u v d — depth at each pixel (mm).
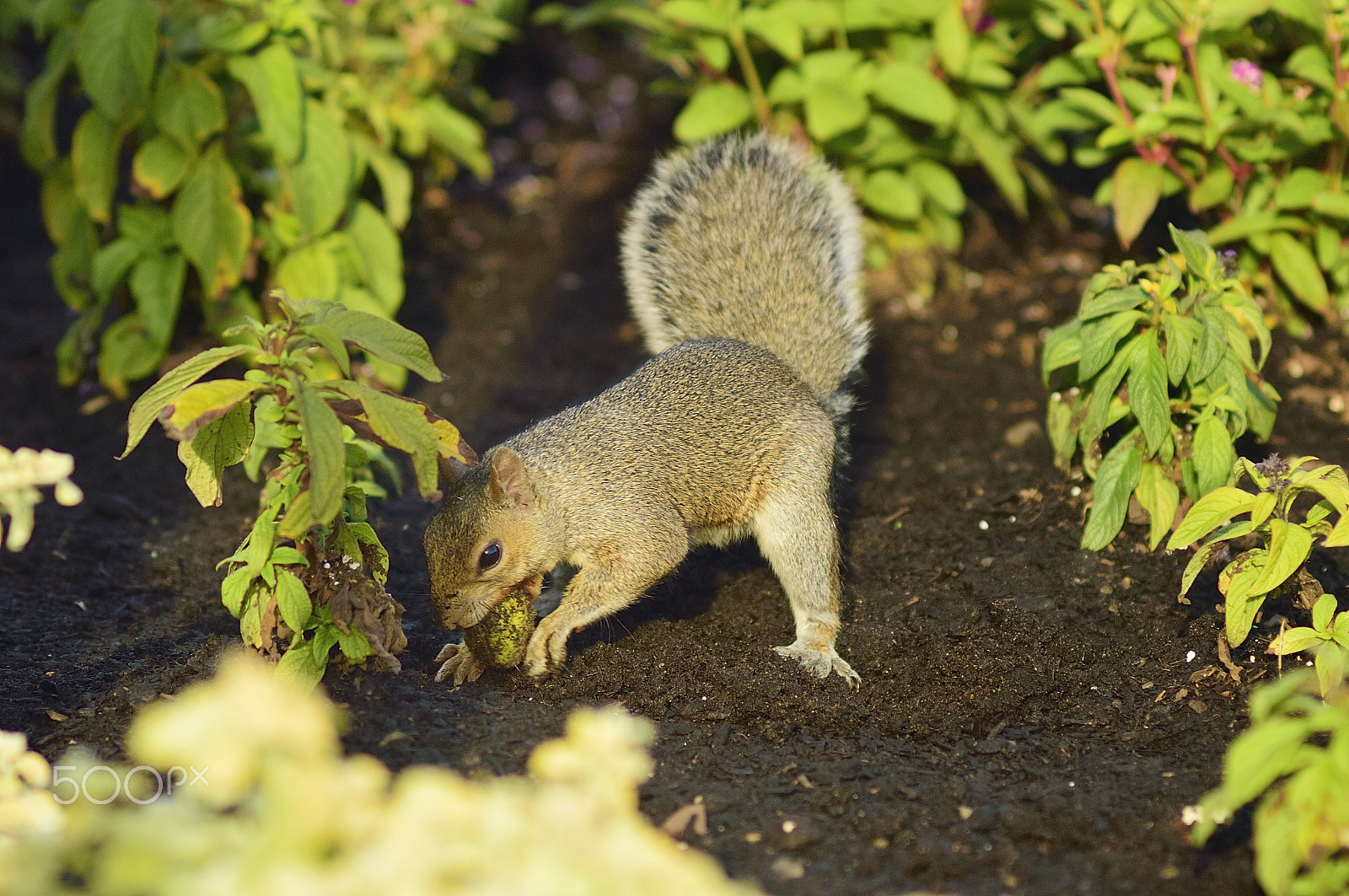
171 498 11508
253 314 12461
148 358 12484
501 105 20719
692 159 10945
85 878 5875
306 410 6555
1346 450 11023
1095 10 11555
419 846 4031
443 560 8188
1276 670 8180
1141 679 8336
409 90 14516
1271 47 12312
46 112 12195
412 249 16203
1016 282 14383
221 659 8219
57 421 12789
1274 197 12117
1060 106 13094
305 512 6934
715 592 9930
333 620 7574
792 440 9281
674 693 8258
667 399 9086
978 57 13594
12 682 8227
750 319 10289
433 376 7191
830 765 7438
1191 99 12000
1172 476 9523
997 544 10188
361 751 7312
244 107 12523
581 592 8688
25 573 10039
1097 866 6332
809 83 13203
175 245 12211
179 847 4215
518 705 8086
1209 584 9203
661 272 10602
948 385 12836
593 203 17609
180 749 3992
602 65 22469
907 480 11414
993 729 7941
